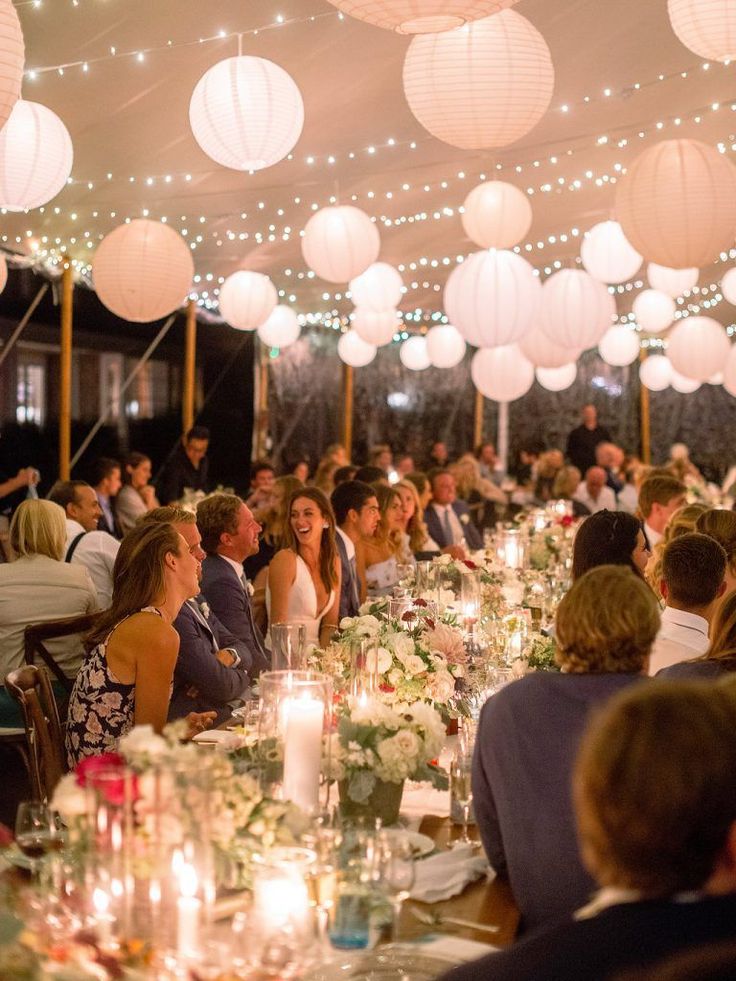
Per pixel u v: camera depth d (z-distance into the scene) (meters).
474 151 7.72
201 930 1.81
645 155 5.52
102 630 3.62
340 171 7.88
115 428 11.00
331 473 10.41
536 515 9.27
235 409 13.12
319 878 2.09
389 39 5.95
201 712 4.30
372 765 2.73
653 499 6.64
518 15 4.60
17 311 9.48
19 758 5.62
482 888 2.48
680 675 3.02
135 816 1.80
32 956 1.77
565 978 1.34
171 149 7.07
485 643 4.26
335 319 14.21
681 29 4.39
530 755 2.40
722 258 10.88
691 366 10.52
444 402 16.64
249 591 5.29
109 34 5.67
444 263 10.98
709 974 1.17
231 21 5.66
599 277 8.43
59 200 7.80
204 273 10.54
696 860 1.36
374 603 3.94
